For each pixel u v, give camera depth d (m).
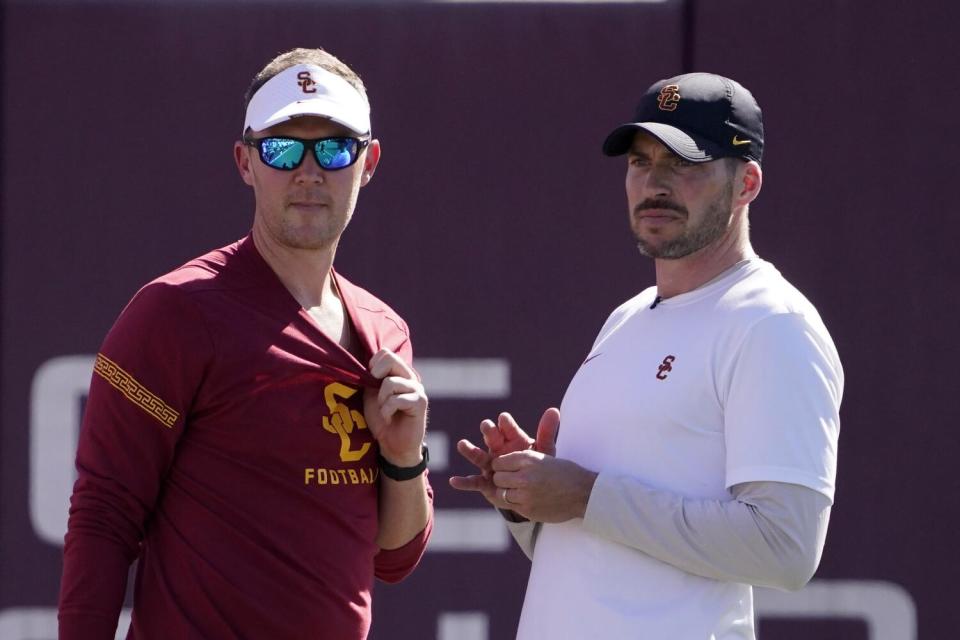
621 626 7.43
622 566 7.56
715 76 8.21
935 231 12.77
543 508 7.58
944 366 12.68
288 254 8.05
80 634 7.23
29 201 12.68
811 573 7.28
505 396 12.77
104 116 12.77
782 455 7.16
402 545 8.64
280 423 7.61
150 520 7.81
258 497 7.60
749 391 7.30
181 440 7.68
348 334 8.36
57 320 12.65
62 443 12.60
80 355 12.64
